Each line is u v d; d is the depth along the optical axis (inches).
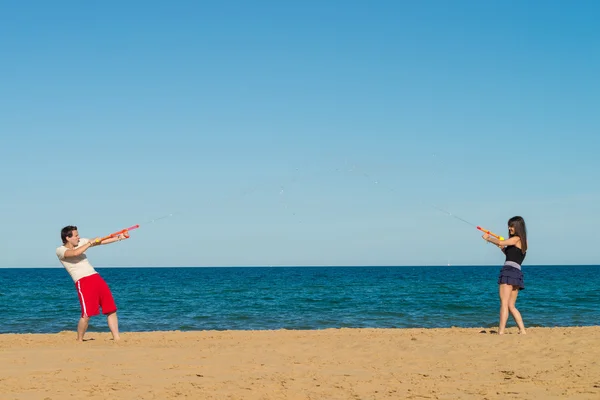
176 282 2284.7
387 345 331.0
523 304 986.1
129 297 1305.4
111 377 245.4
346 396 211.9
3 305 1042.7
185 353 308.2
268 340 381.4
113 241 363.6
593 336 347.3
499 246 370.0
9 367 267.0
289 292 1478.8
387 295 1309.1
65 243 365.4
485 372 252.4
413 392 216.8
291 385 229.9
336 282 2190.0
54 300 1168.2
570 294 1285.7
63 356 296.8
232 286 1868.8
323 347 330.3
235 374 253.3
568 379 232.4
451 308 925.2
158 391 219.3
